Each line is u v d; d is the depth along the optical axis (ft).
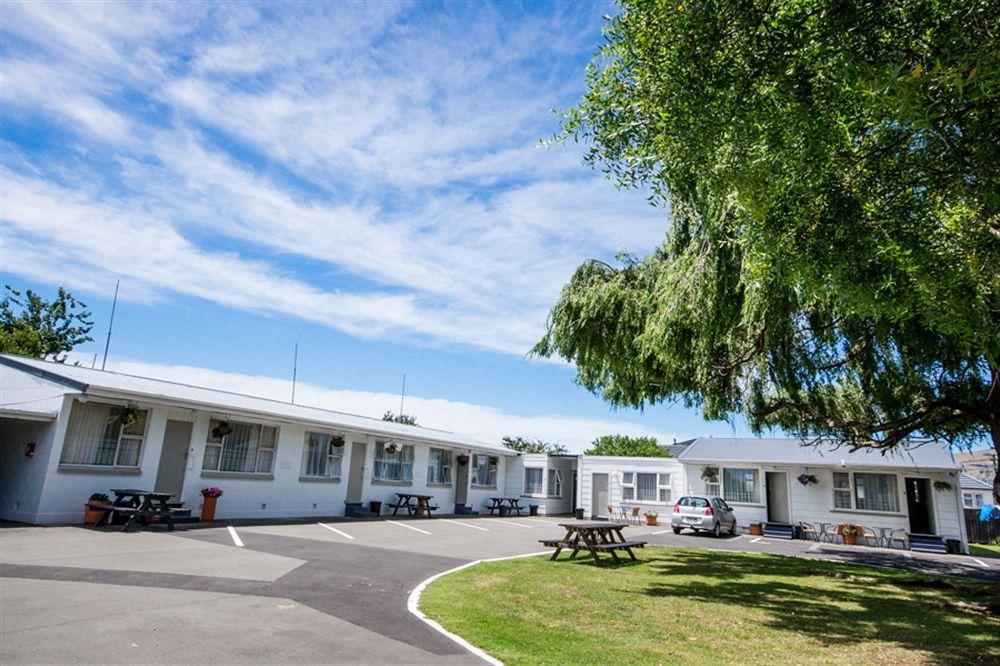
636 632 22.03
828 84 13.61
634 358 34.01
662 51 14.43
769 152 14.03
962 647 22.12
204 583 24.62
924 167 14.38
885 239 14.11
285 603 22.12
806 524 74.64
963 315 13.74
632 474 90.58
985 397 30.66
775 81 13.87
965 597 33.27
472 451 89.04
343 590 25.34
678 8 13.84
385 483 72.79
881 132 14.85
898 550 66.13
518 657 17.70
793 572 41.78
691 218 29.76
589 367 39.06
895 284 14.05
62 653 15.15
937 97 12.98
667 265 31.65
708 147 14.78
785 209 14.93
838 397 36.42
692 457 84.53
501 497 96.43
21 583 22.41
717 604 28.37
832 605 29.84
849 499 74.43
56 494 41.27
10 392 46.26
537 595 27.63
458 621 21.52
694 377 33.09
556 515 98.94
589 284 36.22
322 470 64.44
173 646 16.28
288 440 60.29
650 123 15.76
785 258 15.14
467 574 32.27
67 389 42.39
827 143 14.06
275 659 15.83
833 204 14.44
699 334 28.32
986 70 11.41
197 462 51.37
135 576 25.12
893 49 13.16
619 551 50.37
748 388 34.40
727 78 14.11
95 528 39.63
